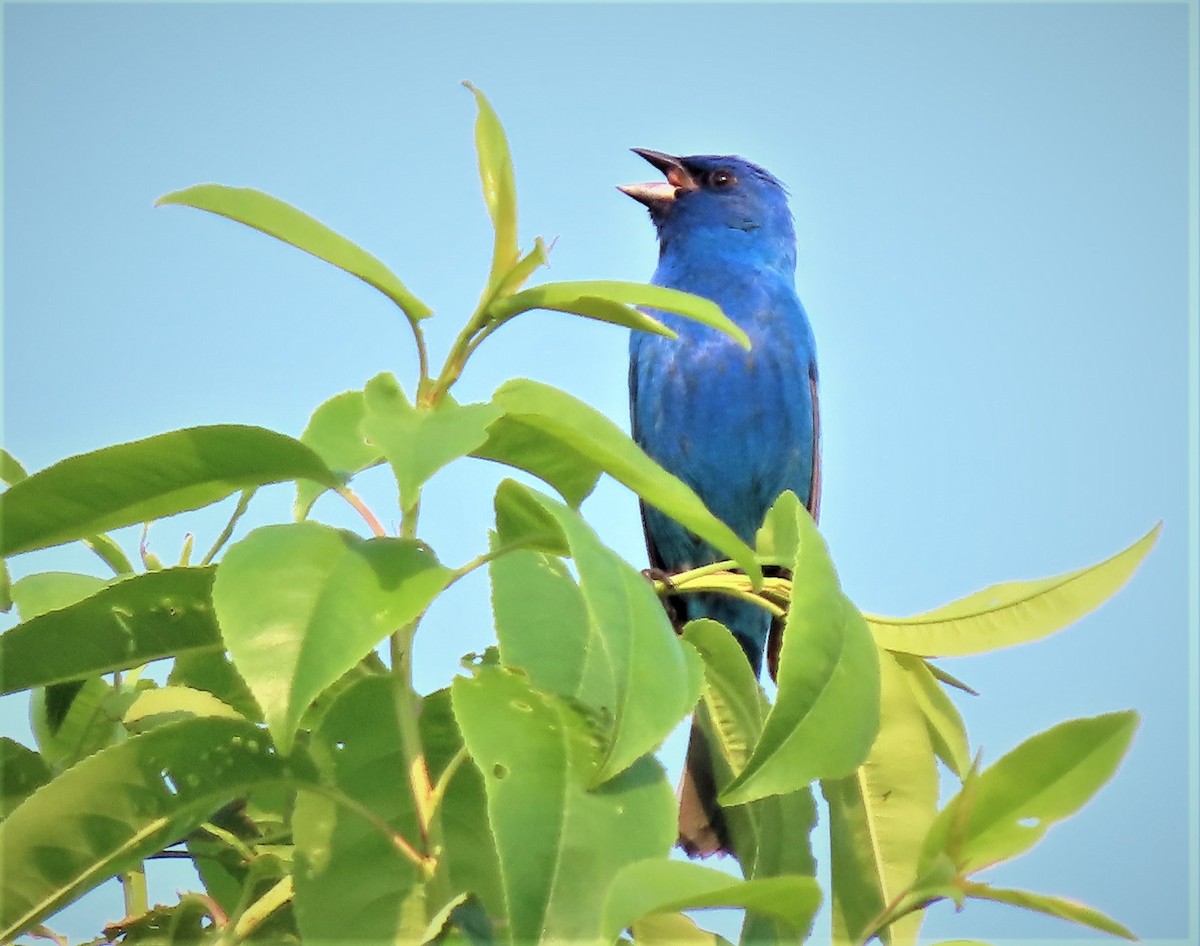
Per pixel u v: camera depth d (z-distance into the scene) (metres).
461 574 3.34
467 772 3.71
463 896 3.26
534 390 3.53
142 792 3.55
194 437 3.48
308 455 3.53
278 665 3.05
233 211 3.34
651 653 3.14
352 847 3.64
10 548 3.57
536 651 3.76
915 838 3.92
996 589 4.12
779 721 3.24
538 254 3.44
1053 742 3.06
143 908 4.41
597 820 3.07
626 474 3.49
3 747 4.32
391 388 3.31
